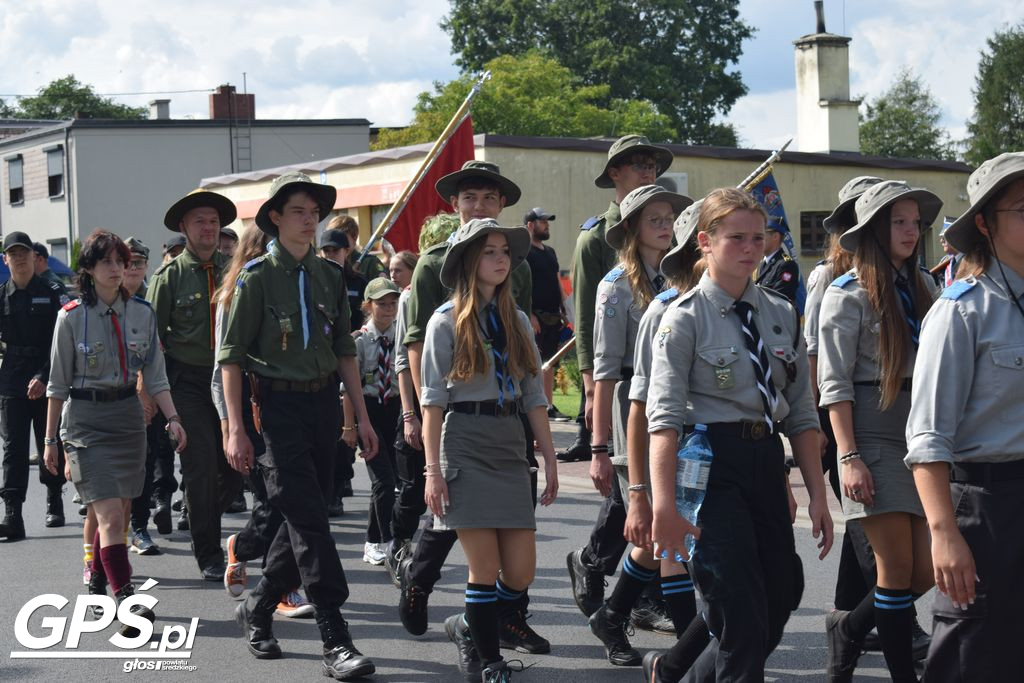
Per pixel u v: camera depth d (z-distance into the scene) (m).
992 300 4.29
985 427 4.28
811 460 5.09
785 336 5.05
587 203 25.92
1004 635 4.22
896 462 5.42
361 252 11.62
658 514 4.76
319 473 6.86
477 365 5.87
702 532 4.77
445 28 69.75
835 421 5.50
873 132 78.50
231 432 6.77
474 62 68.50
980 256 4.36
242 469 6.82
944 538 4.21
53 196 51.12
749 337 4.90
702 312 4.93
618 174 7.18
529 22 68.00
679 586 6.12
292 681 6.57
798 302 8.52
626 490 6.47
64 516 11.38
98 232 7.86
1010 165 4.23
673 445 4.80
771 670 6.57
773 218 9.45
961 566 4.19
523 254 6.16
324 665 6.71
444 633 7.47
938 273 7.43
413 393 7.74
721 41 70.50
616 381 6.49
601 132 58.53
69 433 7.68
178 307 8.65
